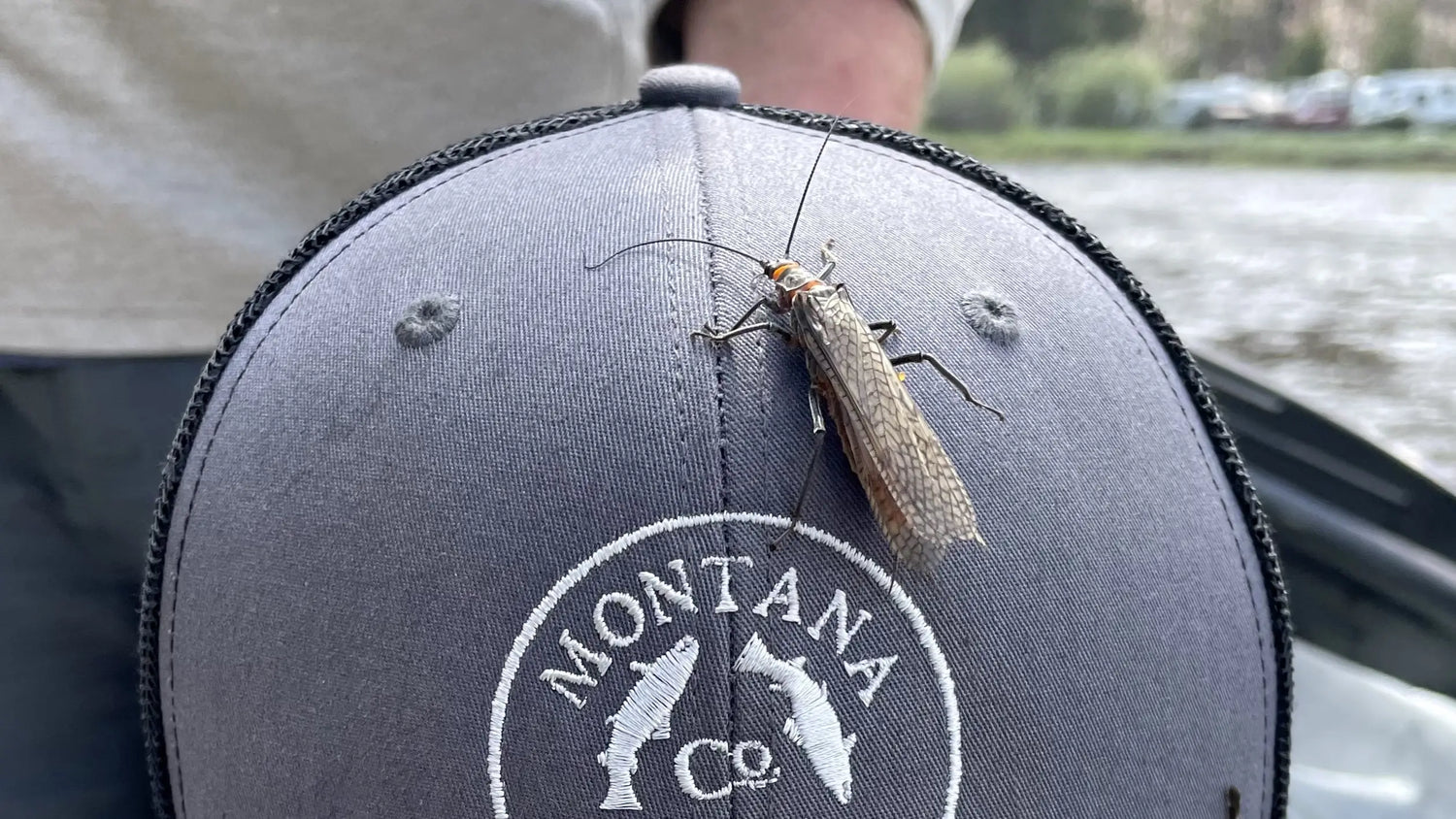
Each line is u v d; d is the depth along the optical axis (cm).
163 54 29
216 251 30
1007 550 18
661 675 17
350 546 19
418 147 31
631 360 19
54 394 29
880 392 18
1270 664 21
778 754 18
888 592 18
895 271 20
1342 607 35
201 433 21
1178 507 20
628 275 19
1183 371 22
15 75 28
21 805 28
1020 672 18
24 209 28
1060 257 22
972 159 23
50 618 29
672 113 23
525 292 19
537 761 18
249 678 19
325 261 21
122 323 29
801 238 20
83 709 29
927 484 18
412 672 18
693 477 18
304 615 19
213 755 20
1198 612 20
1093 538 19
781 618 18
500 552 18
